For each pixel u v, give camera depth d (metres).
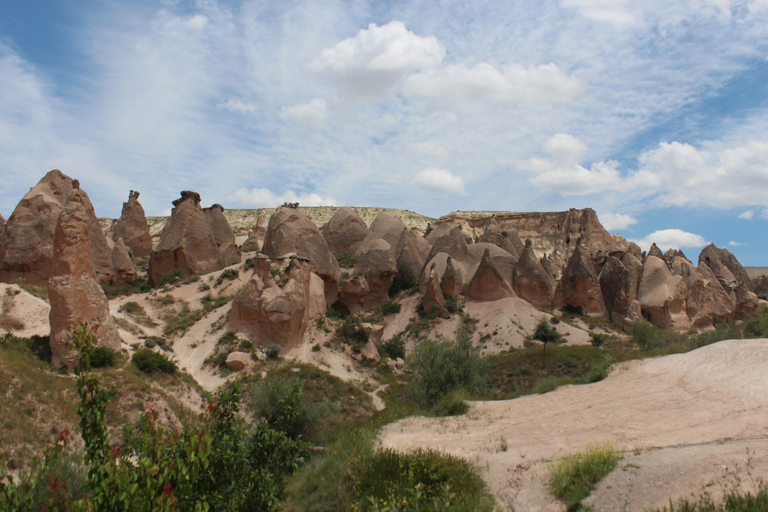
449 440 16.36
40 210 40.53
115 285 47.25
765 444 10.98
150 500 7.11
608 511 9.58
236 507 11.09
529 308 49.56
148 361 26.19
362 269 57.75
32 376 20.92
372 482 13.05
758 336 33.41
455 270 55.22
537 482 11.74
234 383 12.72
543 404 19.98
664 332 45.91
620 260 58.53
